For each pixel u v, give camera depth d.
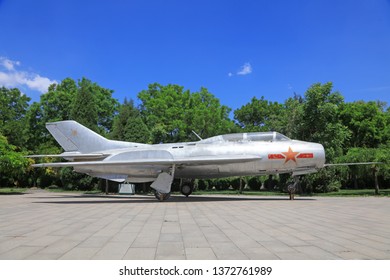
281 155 20.48
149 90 62.97
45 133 53.28
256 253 6.13
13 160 29.30
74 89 54.41
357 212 13.45
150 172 21.50
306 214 12.66
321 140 31.52
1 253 6.15
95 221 10.69
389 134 44.31
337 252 6.18
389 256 5.86
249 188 44.66
